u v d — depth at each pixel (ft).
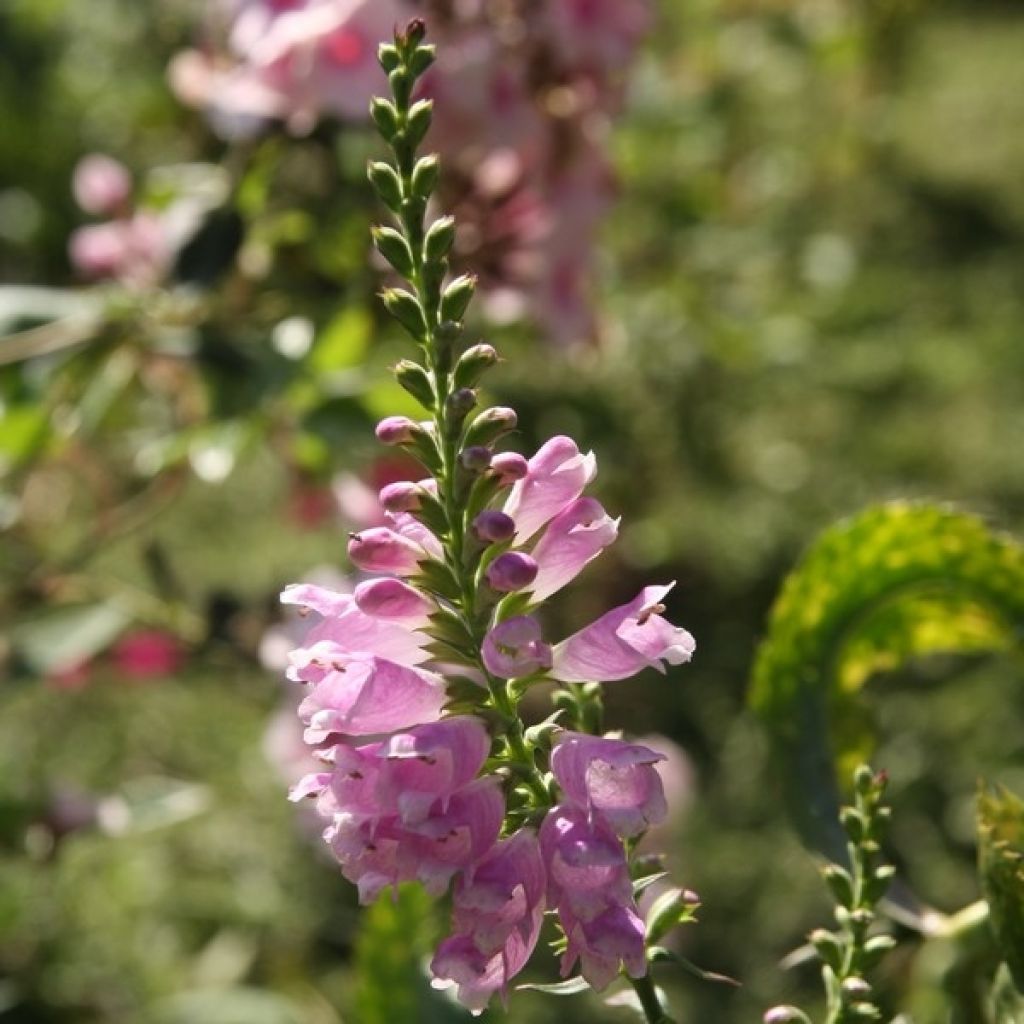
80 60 7.55
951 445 9.61
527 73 4.41
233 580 7.89
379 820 2.33
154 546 4.76
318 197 4.58
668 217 7.41
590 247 4.63
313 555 8.11
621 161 6.37
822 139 10.81
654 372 7.67
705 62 8.24
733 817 7.13
